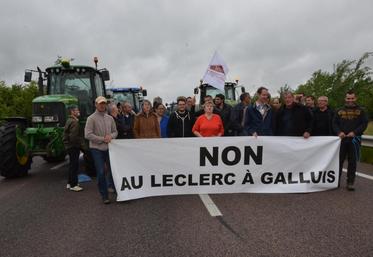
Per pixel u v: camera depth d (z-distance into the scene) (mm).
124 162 5969
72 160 6859
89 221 4887
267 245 3902
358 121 6445
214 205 5500
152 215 5090
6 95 32531
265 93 6828
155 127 7035
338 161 6418
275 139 6289
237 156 6238
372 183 6918
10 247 4031
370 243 3914
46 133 8195
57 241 4180
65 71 9719
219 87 9250
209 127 6559
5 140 7906
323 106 6988
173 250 3846
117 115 7625
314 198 5859
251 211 5152
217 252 3758
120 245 4016
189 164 6168
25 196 6453
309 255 3635
